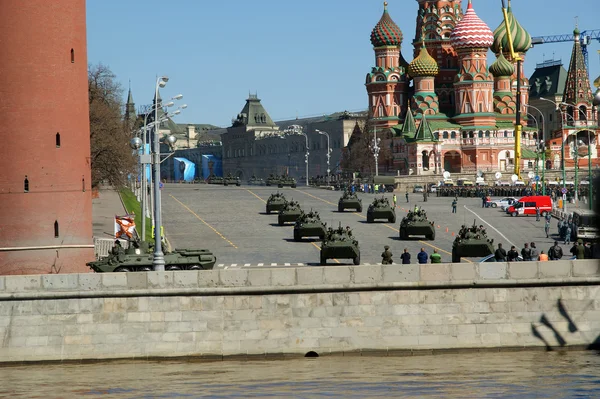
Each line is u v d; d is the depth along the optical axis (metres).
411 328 65.44
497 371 58.91
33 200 84.56
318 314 65.38
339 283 65.50
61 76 85.69
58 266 85.31
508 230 127.56
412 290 65.62
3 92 84.00
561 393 51.97
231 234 126.25
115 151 133.62
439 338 65.38
